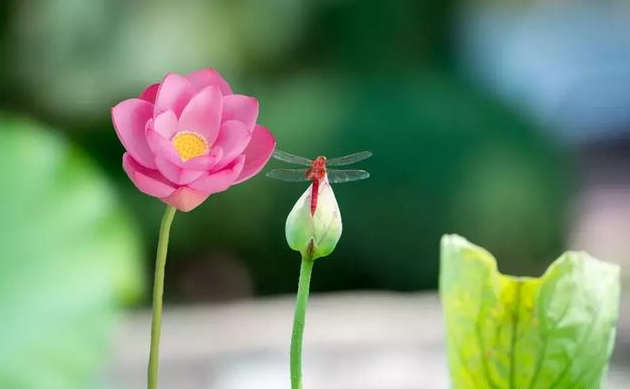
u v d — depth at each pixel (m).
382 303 6.26
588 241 11.63
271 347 5.42
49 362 2.33
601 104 16.98
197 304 10.14
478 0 15.32
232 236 10.20
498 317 2.20
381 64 11.23
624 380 5.26
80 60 10.39
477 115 9.81
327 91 10.48
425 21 11.46
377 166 9.58
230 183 2.01
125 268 2.42
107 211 2.46
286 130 9.90
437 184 9.54
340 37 11.27
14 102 10.37
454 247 2.21
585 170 14.83
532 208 9.62
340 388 5.07
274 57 11.11
